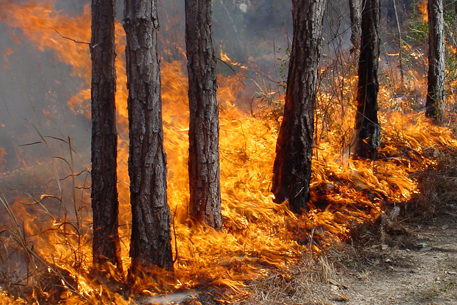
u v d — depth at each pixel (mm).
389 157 7801
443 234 5297
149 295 3957
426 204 6082
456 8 12680
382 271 4488
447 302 3684
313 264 4586
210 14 4844
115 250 4227
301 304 3863
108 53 4125
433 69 9969
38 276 3938
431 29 9977
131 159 3918
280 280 4273
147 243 3994
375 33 7332
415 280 4191
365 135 7523
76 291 3787
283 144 5789
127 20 3711
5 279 3900
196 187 5043
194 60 4879
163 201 4016
